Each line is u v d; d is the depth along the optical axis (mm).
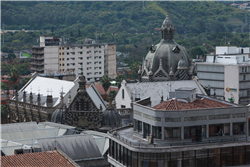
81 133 140500
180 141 94688
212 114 96500
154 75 187500
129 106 168750
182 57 186500
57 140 127375
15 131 139875
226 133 98250
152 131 96250
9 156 95875
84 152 127062
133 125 106312
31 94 191750
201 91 175125
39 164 92188
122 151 99750
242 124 99688
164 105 98625
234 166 96312
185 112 94438
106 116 155875
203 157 94312
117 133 107250
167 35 191875
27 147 110750
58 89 189375
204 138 96312
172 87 172375
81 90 157500
